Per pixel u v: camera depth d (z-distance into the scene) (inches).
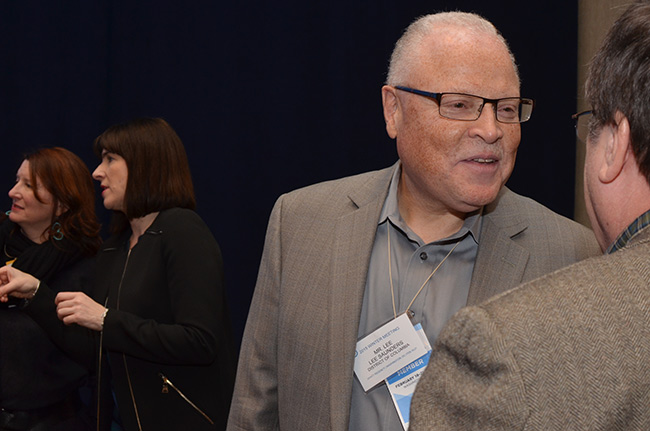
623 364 21.5
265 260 53.9
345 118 140.0
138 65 141.0
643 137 24.9
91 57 140.8
